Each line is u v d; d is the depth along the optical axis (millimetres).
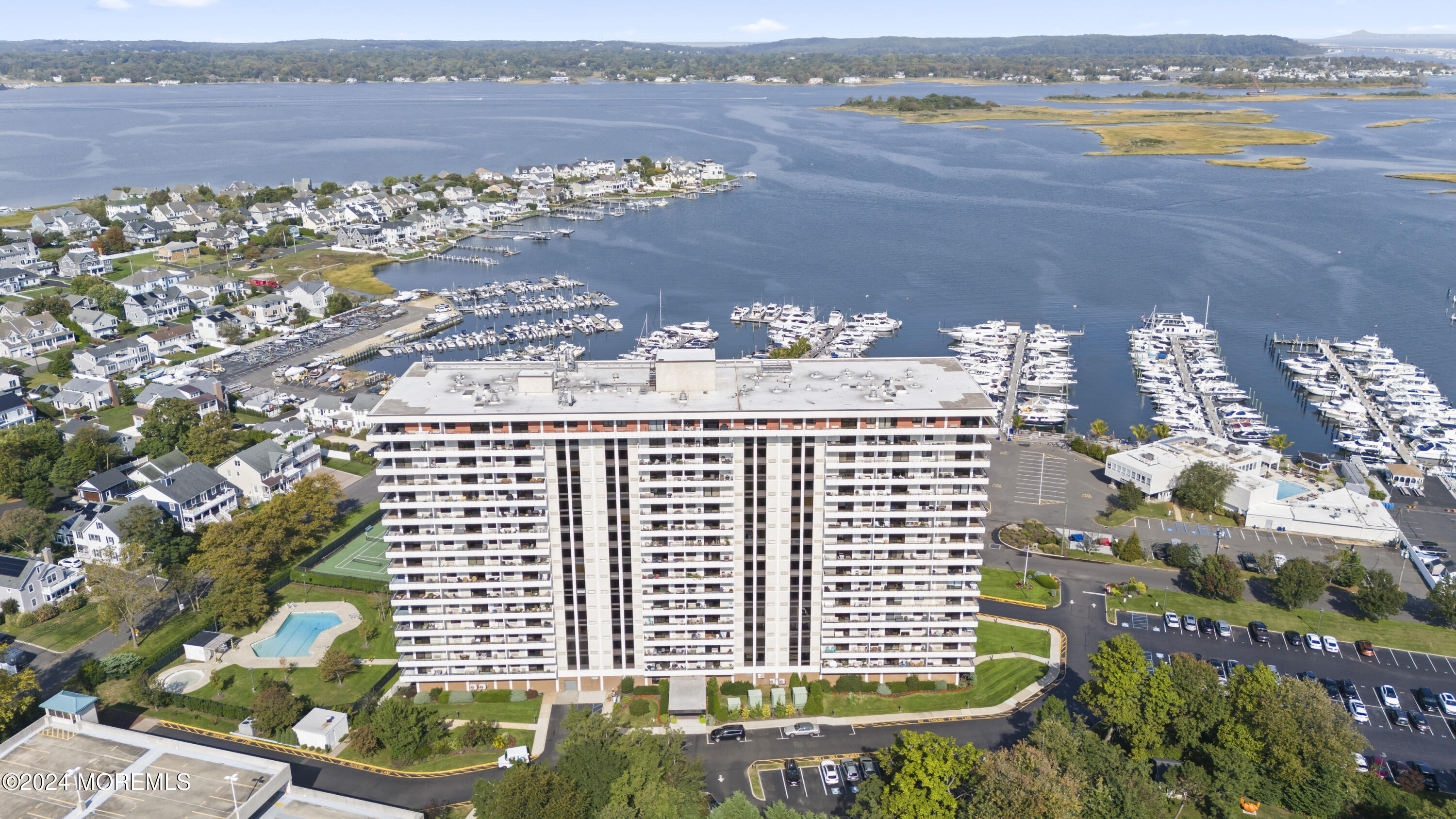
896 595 155000
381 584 192625
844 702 159000
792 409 146125
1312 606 188125
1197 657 171375
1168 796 137625
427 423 146000
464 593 155625
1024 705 158625
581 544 152625
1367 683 164250
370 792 138750
